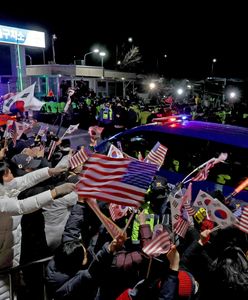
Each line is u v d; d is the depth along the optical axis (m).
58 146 6.18
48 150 6.36
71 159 3.39
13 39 21.75
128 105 17.39
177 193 2.74
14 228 3.00
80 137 15.59
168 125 5.58
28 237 3.47
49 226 3.70
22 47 22.88
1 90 21.02
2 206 2.54
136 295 2.30
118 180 2.29
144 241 2.66
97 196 2.29
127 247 2.87
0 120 6.34
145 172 2.30
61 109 19.00
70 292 2.48
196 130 5.12
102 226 3.23
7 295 3.04
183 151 5.11
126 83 34.06
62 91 25.73
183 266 2.62
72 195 3.75
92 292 2.58
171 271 2.16
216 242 2.93
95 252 3.13
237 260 2.24
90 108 19.39
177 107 20.86
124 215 2.95
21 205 2.55
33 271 3.39
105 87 31.72
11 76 22.17
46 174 3.35
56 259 2.66
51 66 26.94
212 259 2.78
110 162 2.32
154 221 3.07
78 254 2.59
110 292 2.56
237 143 4.58
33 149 4.99
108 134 15.73
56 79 26.27
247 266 2.23
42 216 3.55
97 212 2.31
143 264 2.48
